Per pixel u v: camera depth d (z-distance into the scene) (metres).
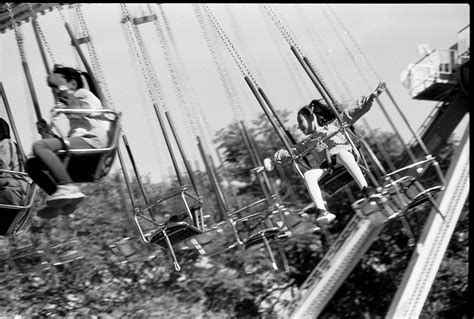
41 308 22.73
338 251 24.38
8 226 11.41
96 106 10.61
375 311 28.52
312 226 26.91
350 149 12.31
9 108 11.05
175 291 25.06
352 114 12.11
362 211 12.97
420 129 26.03
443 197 23.58
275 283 26.89
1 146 11.10
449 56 26.27
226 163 30.14
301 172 12.30
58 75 10.68
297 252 27.25
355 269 28.80
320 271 24.52
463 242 28.39
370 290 28.66
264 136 31.47
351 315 28.41
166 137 12.70
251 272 25.19
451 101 26.17
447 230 23.50
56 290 23.03
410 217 28.98
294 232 14.88
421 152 25.61
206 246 14.93
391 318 23.00
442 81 26.25
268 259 26.67
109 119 10.61
